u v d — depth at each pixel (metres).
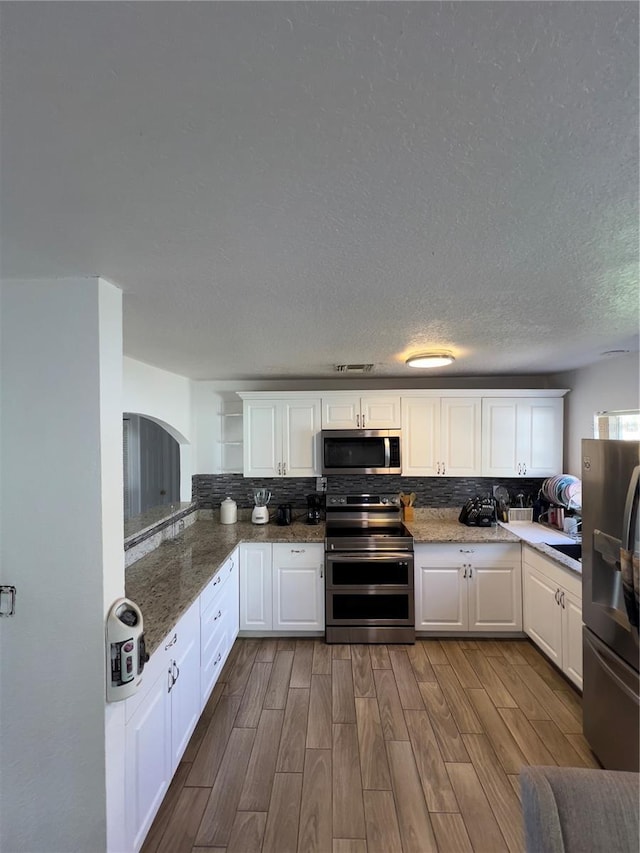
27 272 1.26
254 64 0.55
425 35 0.51
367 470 3.47
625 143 0.70
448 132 0.68
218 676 2.64
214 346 2.39
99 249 1.11
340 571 3.18
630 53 0.53
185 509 3.58
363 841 1.60
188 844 1.59
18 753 1.33
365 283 1.38
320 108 0.62
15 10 0.47
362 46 0.52
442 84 0.59
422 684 2.62
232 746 2.09
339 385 3.90
